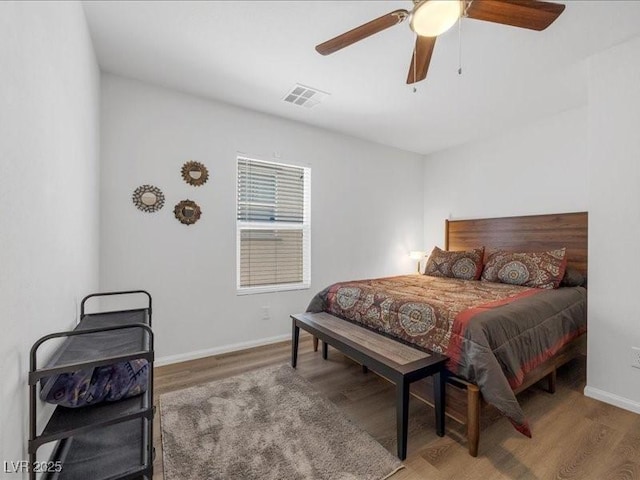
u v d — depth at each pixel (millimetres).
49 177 1134
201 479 1398
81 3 1682
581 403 2059
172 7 1733
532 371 1930
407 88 2680
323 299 2951
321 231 3662
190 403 2027
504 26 1851
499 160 3787
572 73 2414
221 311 2967
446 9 1283
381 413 1942
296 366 2643
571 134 3131
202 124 2846
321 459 1524
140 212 2566
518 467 1487
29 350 940
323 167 3664
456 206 4297
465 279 3348
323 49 1647
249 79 2529
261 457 1535
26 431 905
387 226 4309
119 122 2477
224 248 2973
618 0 1635
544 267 2822
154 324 2637
